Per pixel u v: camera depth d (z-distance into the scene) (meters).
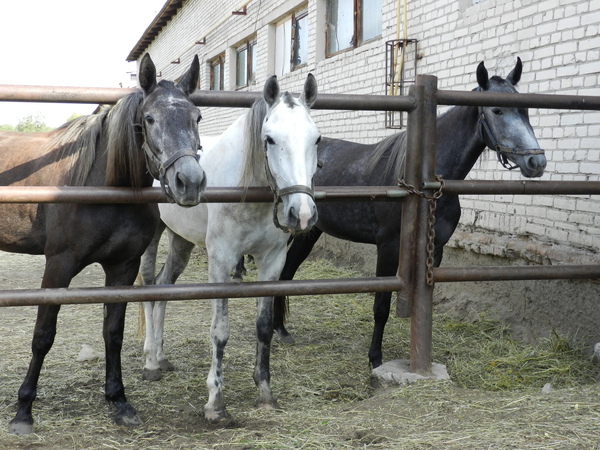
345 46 7.66
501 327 4.45
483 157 4.98
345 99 2.92
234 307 5.28
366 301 5.47
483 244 4.78
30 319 4.78
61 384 3.35
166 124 2.38
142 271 3.86
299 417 2.76
